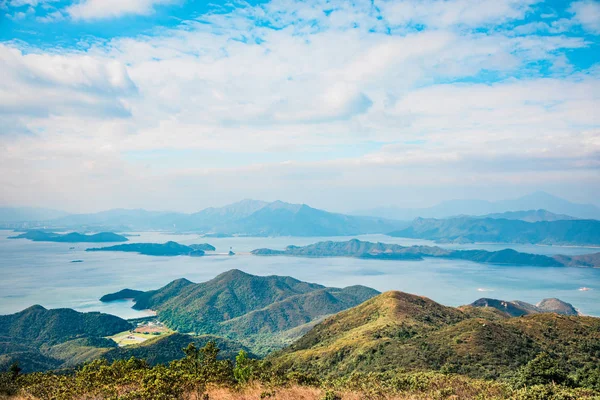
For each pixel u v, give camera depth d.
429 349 68.94
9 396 32.16
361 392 32.28
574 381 36.47
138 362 40.50
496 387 34.59
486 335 69.25
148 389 27.39
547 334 71.62
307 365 86.12
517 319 82.31
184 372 34.47
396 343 76.62
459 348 65.50
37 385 34.25
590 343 65.69
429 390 34.22
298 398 28.72
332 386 35.59
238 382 33.97
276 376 37.19
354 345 85.88
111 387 30.16
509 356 61.41
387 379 42.94
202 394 28.00
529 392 30.41
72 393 30.47
